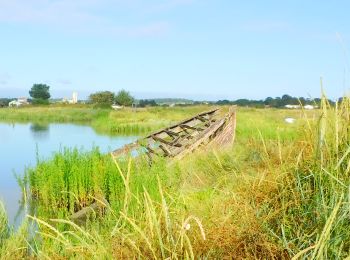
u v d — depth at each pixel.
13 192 10.60
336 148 3.32
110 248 3.30
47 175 9.51
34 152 21.33
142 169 9.39
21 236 5.17
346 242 2.78
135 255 3.06
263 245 2.97
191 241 3.04
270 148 4.77
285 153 4.02
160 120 50.28
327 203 3.11
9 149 22.91
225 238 3.04
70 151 11.12
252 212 3.27
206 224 3.30
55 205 8.73
